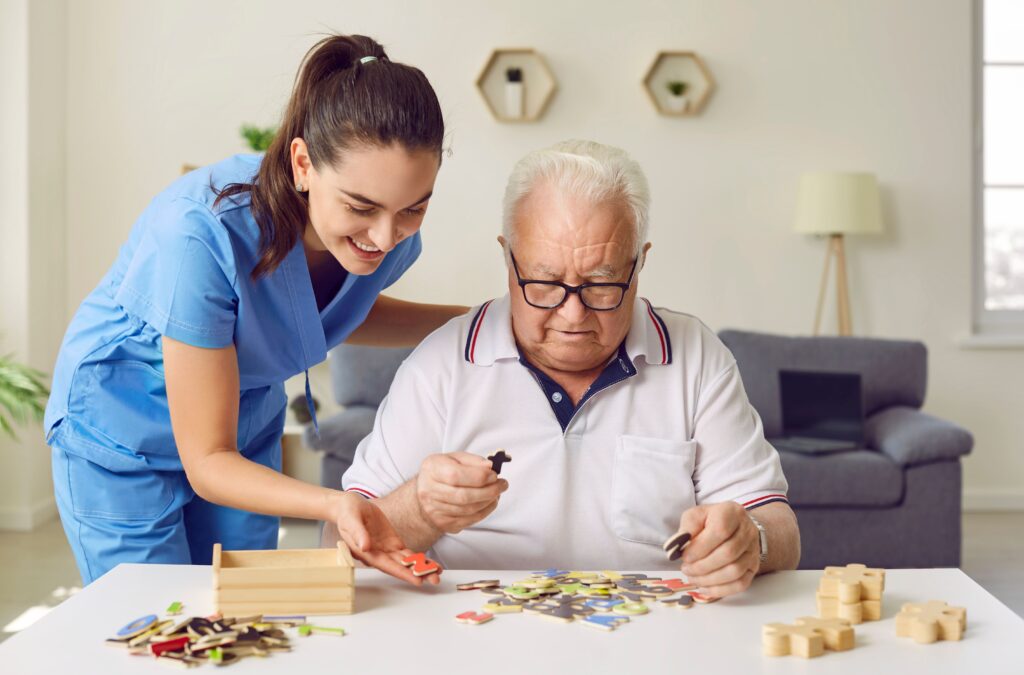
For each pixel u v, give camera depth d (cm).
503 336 151
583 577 127
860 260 477
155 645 102
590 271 135
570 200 134
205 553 170
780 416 395
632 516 147
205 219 141
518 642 106
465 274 473
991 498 477
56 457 160
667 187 473
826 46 471
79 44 463
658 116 471
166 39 464
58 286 458
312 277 160
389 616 113
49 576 361
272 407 174
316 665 100
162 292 139
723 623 112
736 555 118
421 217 137
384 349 401
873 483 350
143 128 466
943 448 349
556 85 468
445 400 151
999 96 485
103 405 155
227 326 141
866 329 479
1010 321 489
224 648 102
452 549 149
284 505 127
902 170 475
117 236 467
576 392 150
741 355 402
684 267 475
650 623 112
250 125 465
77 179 466
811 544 353
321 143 130
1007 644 107
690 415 150
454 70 469
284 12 464
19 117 424
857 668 100
